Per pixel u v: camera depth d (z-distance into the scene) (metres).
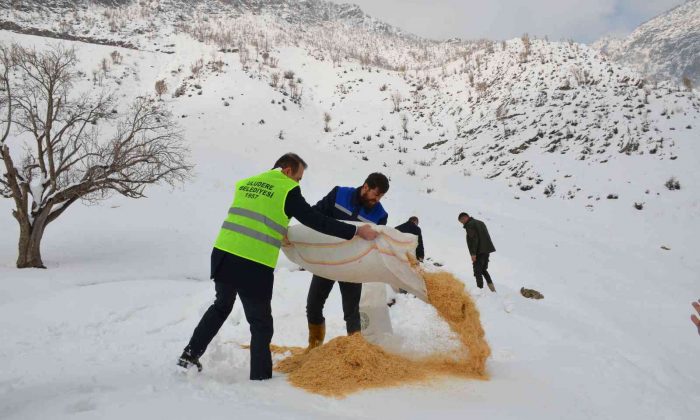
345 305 4.28
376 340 4.17
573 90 34.94
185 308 6.84
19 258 12.59
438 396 2.88
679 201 20.91
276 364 3.91
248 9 93.69
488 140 32.75
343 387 2.96
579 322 8.72
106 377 3.04
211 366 3.55
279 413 2.37
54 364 3.64
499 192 25.75
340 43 88.19
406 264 3.84
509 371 3.73
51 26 55.31
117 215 18.02
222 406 2.42
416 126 38.44
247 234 3.32
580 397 3.22
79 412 2.25
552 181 25.59
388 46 90.56
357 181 26.25
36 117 13.96
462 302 3.84
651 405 3.36
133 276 12.32
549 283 12.15
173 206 19.45
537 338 5.59
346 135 37.59
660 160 24.30
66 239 15.64
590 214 21.59
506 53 45.09
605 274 14.13
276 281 7.97
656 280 14.15
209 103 38.25
